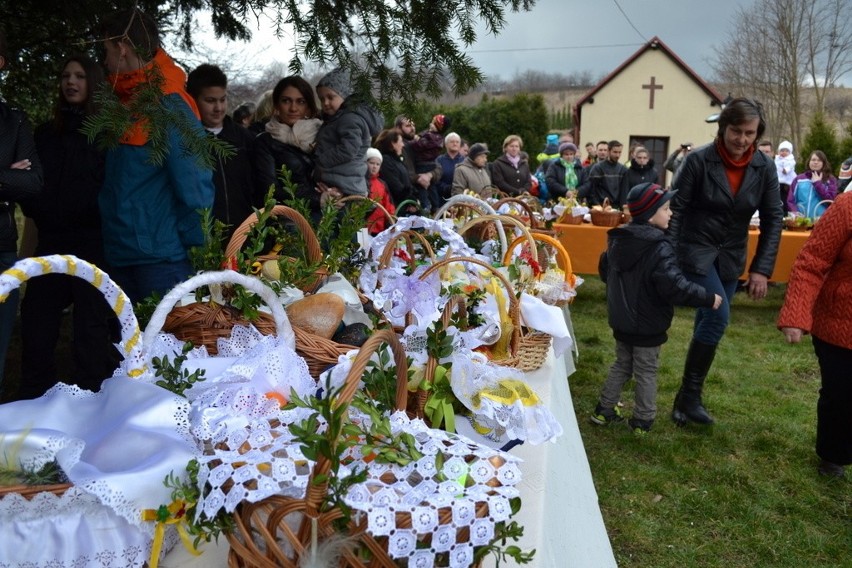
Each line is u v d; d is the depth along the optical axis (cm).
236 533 118
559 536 165
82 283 319
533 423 160
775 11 2131
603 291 823
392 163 570
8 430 126
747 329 675
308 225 220
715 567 287
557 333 246
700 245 377
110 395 140
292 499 110
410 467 122
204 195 267
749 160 365
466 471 121
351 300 219
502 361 212
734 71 2262
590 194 915
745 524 316
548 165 1027
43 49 363
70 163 309
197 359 165
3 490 114
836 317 315
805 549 299
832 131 1502
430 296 211
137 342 146
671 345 604
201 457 123
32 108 416
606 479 354
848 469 369
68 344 493
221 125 350
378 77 256
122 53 216
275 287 199
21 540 114
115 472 121
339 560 109
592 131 2814
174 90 236
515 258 305
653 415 404
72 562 116
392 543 106
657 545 300
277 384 155
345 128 391
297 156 399
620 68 2739
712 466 369
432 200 752
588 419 428
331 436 106
